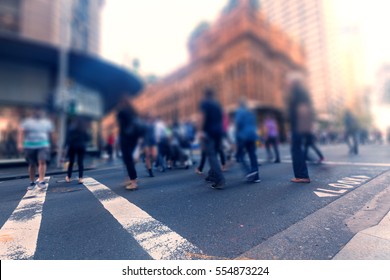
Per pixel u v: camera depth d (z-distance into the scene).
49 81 14.41
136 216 2.23
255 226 2.04
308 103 3.60
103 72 15.95
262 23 31.83
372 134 22.55
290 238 1.83
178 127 5.84
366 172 3.94
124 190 3.04
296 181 3.49
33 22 15.04
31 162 3.10
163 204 2.57
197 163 6.07
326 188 3.08
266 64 31.55
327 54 67.75
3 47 12.22
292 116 3.61
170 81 44.53
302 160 3.51
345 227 1.99
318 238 1.82
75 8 18.39
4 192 2.62
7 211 2.19
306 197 2.74
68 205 2.41
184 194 2.95
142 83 18.75
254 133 3.98
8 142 8.69
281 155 8.26
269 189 3.12
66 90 10.17
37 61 14.01
